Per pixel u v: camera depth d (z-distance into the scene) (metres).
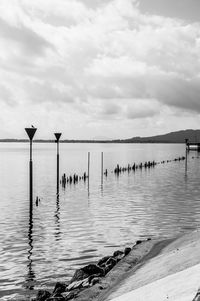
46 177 67.56
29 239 22.97
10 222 28.33
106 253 19.91
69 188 52.00
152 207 35.28
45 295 13.41
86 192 47.66
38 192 47.41
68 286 13.82
